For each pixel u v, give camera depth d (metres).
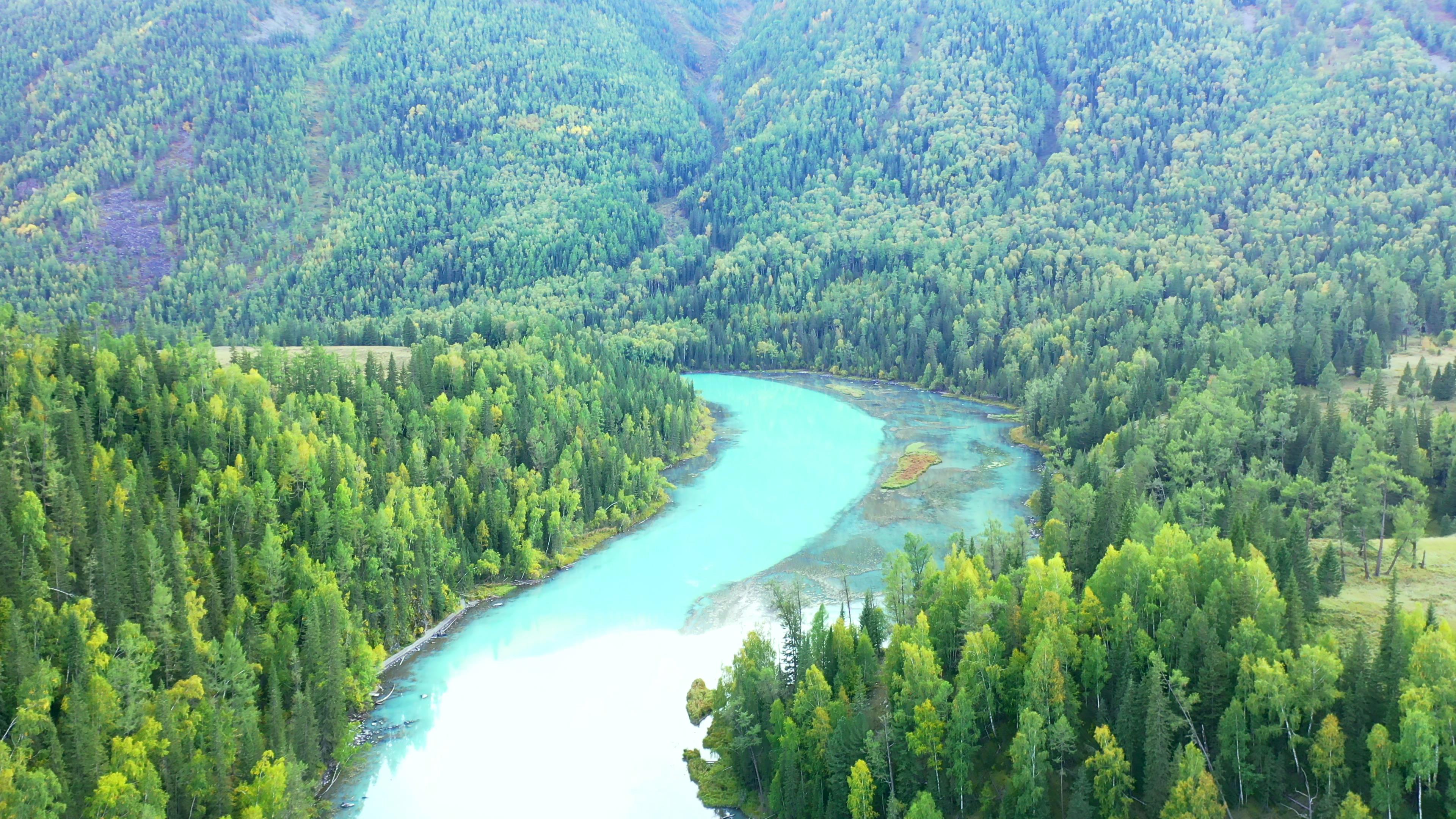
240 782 89.00
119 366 150.38
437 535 140.62
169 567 105.88
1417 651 77.06
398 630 126.81
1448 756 70.06
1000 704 90.06
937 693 86.06
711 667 119.88
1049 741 82.56
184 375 157.38
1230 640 87.50
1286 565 101.38
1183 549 101.56
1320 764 75.06
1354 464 135.88
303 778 94.94
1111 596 98.75
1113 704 86.38
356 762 101.31
